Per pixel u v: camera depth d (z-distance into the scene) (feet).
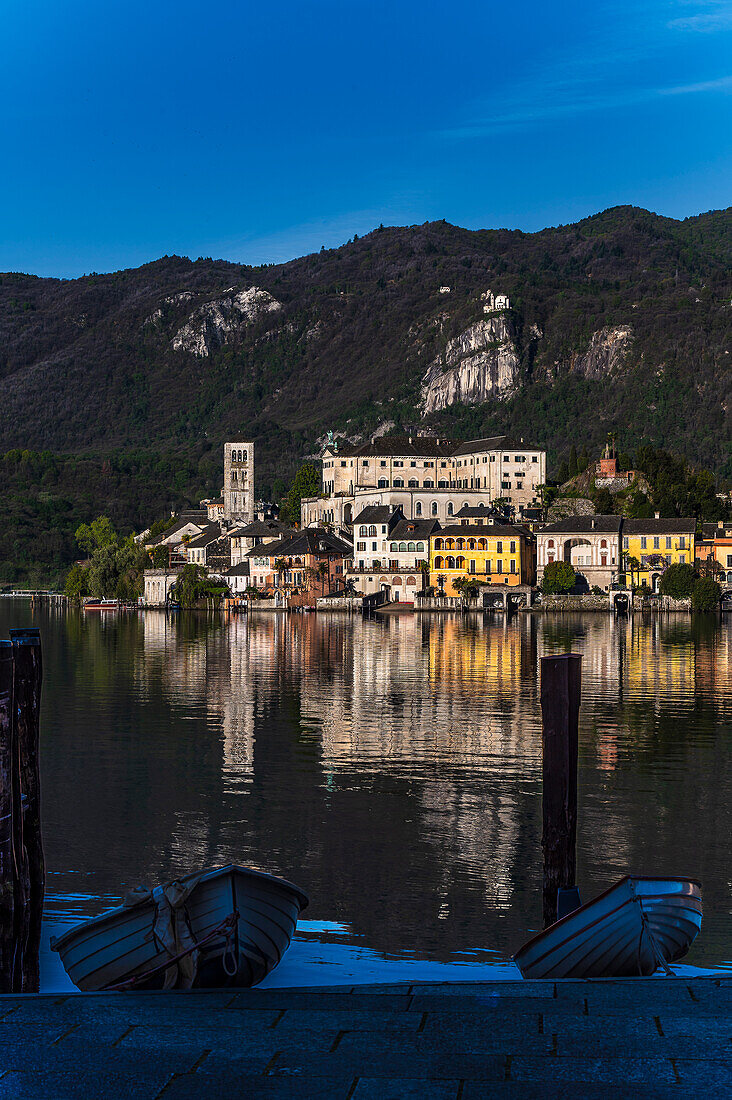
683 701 282.36
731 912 119.96
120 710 267.39
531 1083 46.55
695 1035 52.01
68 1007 57.93
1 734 82.38
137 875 133.28
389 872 134.21
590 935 79.51
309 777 187.73
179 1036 52.80
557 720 89.30
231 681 331.57
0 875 83.51
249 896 81.56
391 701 283.59
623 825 156.87
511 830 153.79
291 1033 53.16
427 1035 52.60
